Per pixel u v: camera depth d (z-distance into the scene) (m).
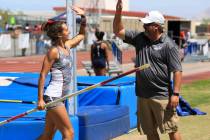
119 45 27.14
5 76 13.64
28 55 50.53
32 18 73.19
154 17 8.52
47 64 8.16
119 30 8.95
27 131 9.50
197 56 45.16
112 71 25.41
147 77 8.63
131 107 13.36
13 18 67.44
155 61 8.59
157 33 8.56
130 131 13.02
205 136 12.38
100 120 11.08
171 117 8.69
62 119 8.23
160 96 8.65
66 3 9.98
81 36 9.12
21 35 49.94
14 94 11.79
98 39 18.97
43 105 8.12
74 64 10.05
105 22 62.16
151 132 9.02
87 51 60.03
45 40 52.44
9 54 50.22
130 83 14.07
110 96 12.88
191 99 19.08
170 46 8.49
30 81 12.16
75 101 10.31
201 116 15.34
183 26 53.28
